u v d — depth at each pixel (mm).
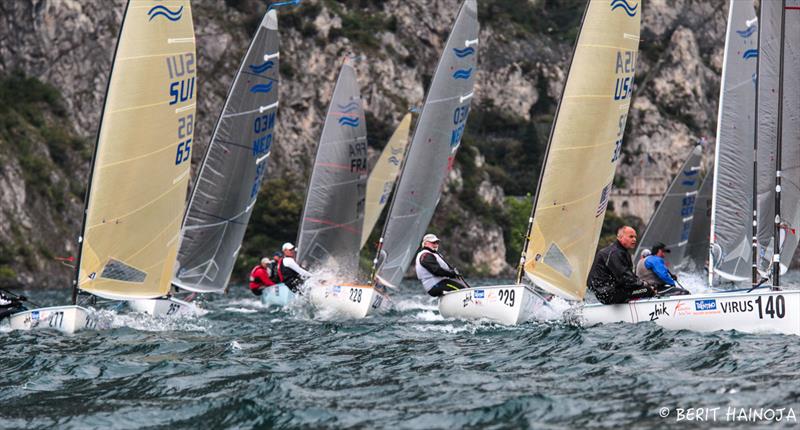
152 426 36406
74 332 65875
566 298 72938
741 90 88938
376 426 35375
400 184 103812
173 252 73500
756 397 37938
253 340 63562
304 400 39969
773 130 83188
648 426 34000
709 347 51406
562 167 71750
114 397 41969
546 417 35938
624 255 63844
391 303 97312
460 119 106938
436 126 104625
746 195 89125
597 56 71812
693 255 132500
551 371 46594
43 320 66812
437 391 41719
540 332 62500
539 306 71750
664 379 42781
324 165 120312
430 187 105750
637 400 38375
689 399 38125
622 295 63438
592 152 72312
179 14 71625
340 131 120750
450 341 61031
